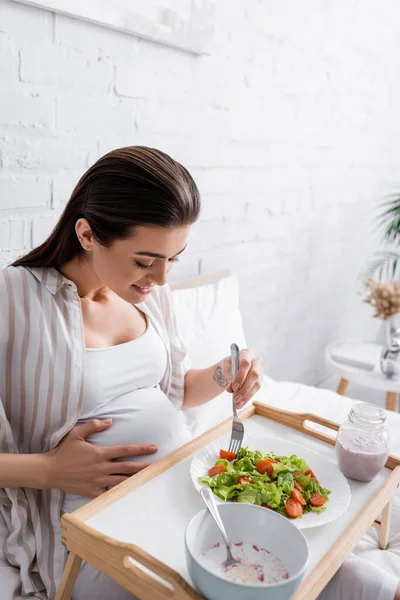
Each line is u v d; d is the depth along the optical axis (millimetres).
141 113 1456
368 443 909
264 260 2098
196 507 816
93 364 1001
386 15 2521
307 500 828
